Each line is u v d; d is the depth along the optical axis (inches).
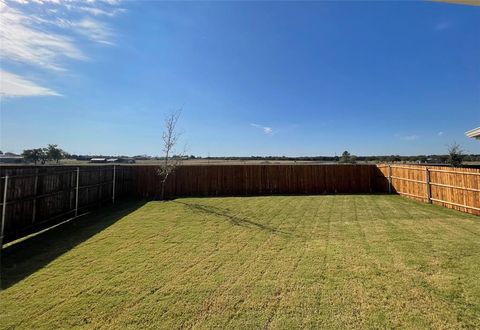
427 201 436.1
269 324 114.4
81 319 121.0
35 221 269.7
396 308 124.1
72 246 224.7
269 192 582.6
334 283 150.2
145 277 162.9
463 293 136.3
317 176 596.4
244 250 208.4
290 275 161.8
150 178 546.3
